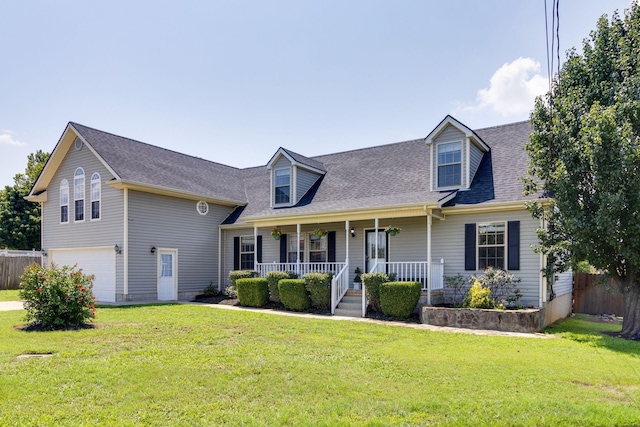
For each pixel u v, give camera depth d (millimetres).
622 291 10383
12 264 23297
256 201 20391
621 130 9180
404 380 5906
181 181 18469
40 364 6461
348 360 7023
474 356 7441
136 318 11367
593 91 10703
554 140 10633
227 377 5879
